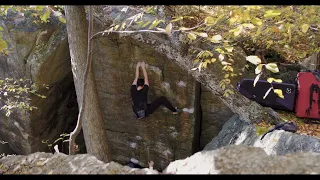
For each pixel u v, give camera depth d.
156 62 6.00
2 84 6.29
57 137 7.95
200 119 6.77
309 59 5.42
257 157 2.75
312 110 4.55
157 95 6.34
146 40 4.88
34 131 6.97
